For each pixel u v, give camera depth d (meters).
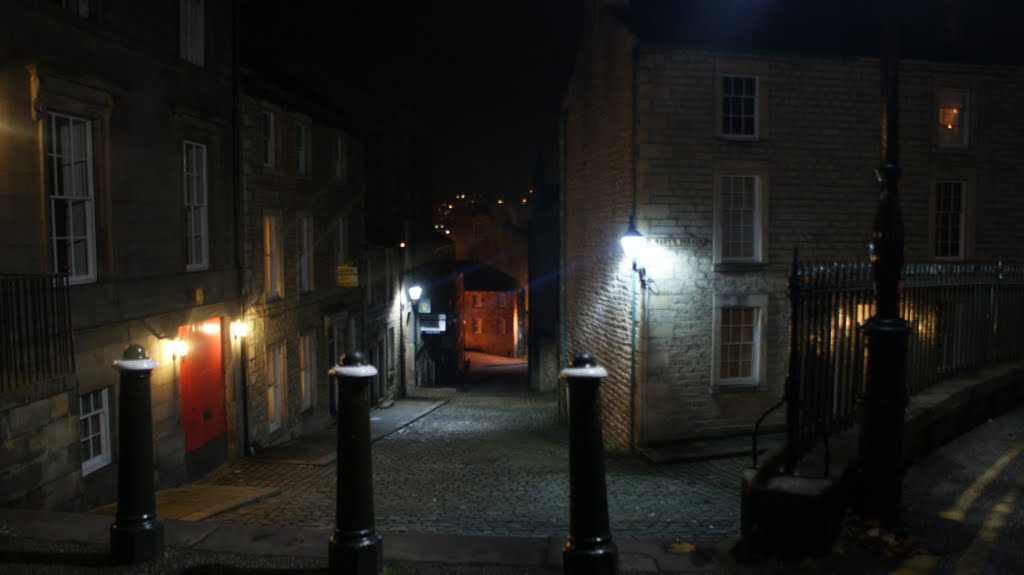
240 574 4.89
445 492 11.61
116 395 11.17
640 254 15.35
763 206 16.06
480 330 64.06
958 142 17.25
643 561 4.91
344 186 24.09
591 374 4.54
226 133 15.59
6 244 9.18
